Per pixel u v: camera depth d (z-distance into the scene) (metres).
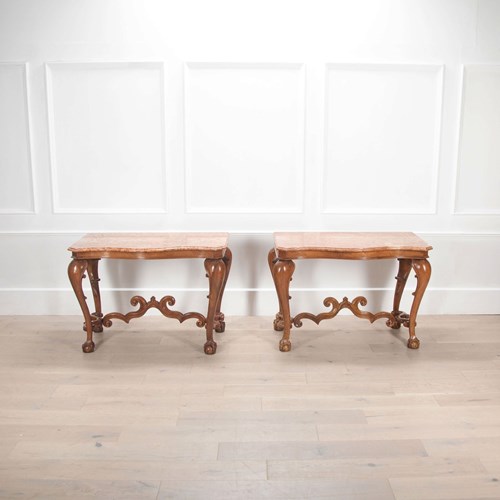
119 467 2.16
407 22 3.55
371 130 3.69
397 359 3.17
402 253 3.19
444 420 2.50
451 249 3.84
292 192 3.77
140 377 2.94
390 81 3.62
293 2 3.53
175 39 3.56
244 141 3.70
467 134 3.70
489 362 3.13
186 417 2.53
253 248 3.81
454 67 3.60
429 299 3.89
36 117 3.65
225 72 3.61
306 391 2.78
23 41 3.56
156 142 3.69
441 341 3.44
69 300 3.89
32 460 2.20
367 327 3.69
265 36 3.56
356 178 3.75
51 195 3.75
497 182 3.77
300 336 3.54
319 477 2.10
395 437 2.37
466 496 1.99
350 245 3.19
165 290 3.85
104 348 3.33
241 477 2.10
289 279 3.22
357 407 2.62
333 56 3.58
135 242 3.26
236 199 3.77
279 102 3.64
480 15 3.54
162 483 2.06
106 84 3.62
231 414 2.56
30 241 3.81
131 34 3.56
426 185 3.77
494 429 2.43
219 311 3.62
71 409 2.60
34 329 3.63
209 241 3.28
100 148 3.70
